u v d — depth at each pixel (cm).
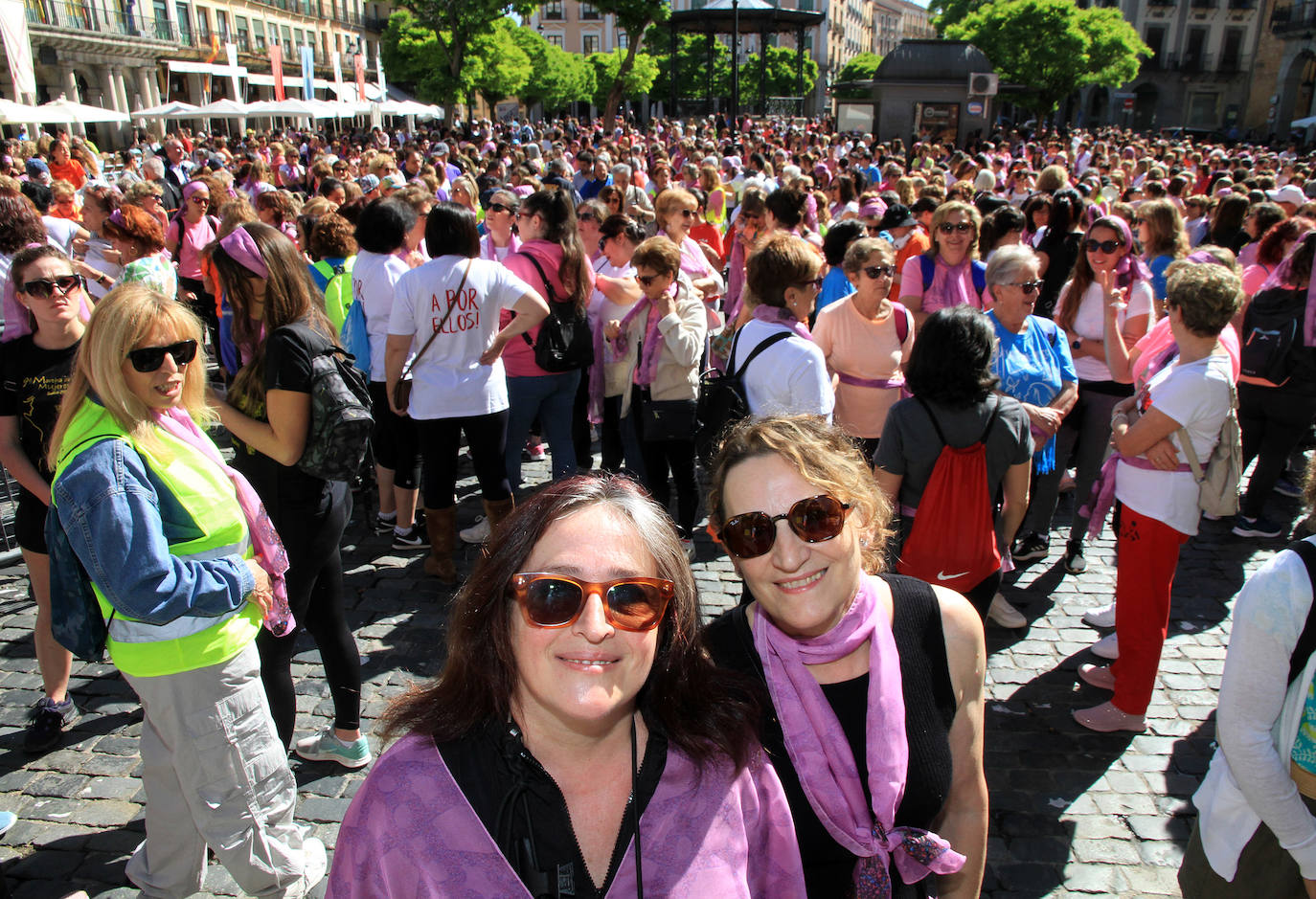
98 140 3838
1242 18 5903
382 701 378
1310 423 509
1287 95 5169
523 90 5762
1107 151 1923
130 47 3934
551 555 130
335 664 322
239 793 233
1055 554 517
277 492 287
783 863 144
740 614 175
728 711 143
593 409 536
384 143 2458
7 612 448
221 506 226
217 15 4688
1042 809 318
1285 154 2033
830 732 159
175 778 237
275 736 243
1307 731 178
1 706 373
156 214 738
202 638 221
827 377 351
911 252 657
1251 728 179
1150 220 575
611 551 131
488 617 135
